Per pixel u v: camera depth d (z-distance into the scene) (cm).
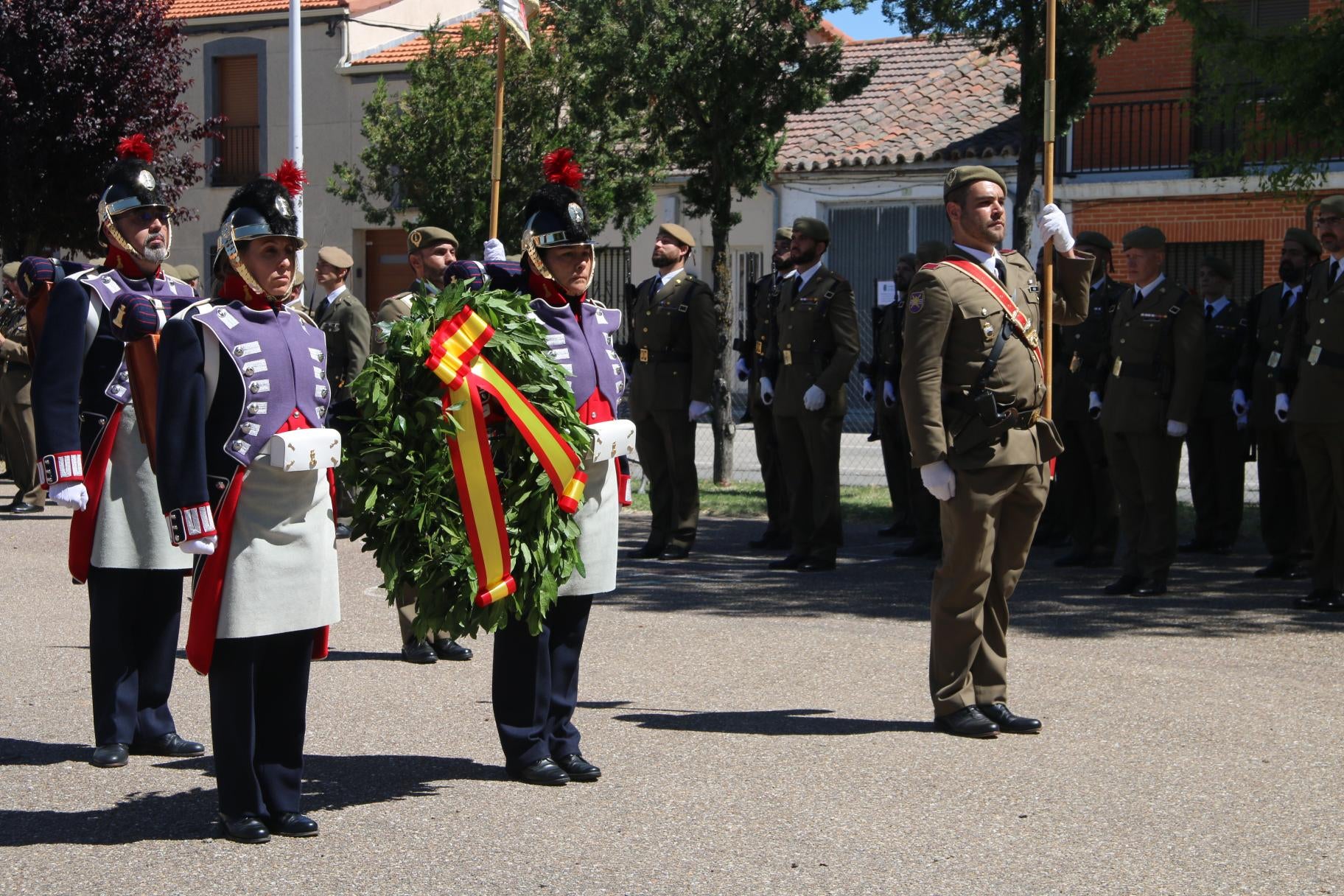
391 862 478
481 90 2136
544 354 555
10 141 1833
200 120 2828
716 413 1689
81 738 634
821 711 673
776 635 841
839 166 2505
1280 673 744
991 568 633
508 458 549
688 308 1130
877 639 832
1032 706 678
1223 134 2181
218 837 504
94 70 1859
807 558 1095
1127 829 509
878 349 1265
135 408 561
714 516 1434
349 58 2759
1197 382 955
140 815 530
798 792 551
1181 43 2211
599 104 1719
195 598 494
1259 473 1062
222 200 2845
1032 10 1397
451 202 2161
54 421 555
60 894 450
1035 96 1430
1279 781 563
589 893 450
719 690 713
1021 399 632
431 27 2231
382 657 796
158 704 616
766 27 1608
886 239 2500
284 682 509
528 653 565
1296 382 958
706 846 492
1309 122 1222
